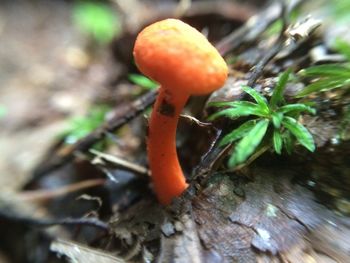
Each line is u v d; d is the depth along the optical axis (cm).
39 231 7
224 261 5
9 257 7
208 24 11
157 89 6
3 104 12
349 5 7
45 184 8
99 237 6
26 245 7
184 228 5
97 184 7
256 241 5
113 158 6
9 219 7
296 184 5
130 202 6
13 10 17
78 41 15
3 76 13
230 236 5
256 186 5
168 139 5
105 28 15
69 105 11
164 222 5
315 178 5
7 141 10
